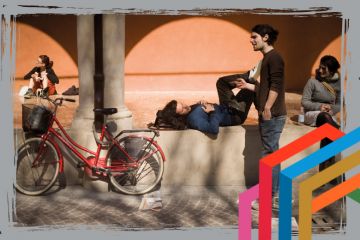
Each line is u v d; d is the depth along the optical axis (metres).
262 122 7.51
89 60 8.04
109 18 7.91
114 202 7.74
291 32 14.56
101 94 8.02
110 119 8.07
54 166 8.01
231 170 8.35
